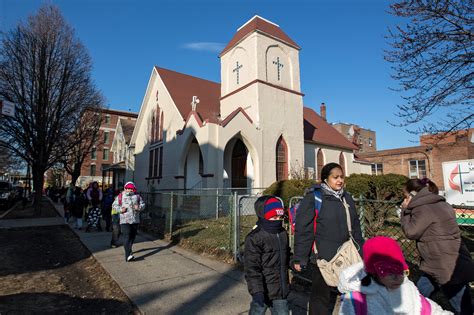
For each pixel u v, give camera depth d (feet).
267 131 58.85
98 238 34.45
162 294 16.53
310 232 10.84
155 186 75.10
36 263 24.44
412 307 6.86
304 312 13.88
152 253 26.58
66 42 62.49
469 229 26.37
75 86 64.39
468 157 91.81
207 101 76.23
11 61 57.36
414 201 11.07
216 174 51.62
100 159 186.39
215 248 26.21
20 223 49.19
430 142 28.89
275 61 62.85
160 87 78.07
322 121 100.89
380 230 23.24
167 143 70.59
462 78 23.58
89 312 14.89
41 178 62.18
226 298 15.84
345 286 7.54
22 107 57.98
